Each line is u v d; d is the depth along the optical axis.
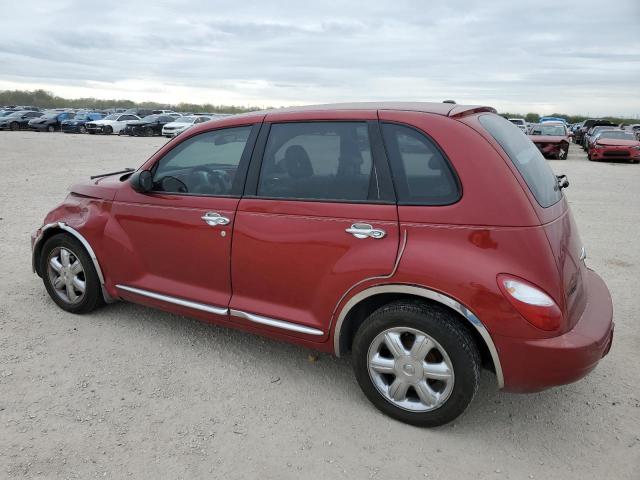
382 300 3.14
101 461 2.71
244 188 3.47
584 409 3.27
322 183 3.21
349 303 3.06
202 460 2.74
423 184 2.92
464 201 2.79
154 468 2.68
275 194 3.36
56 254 4.43
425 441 2.95
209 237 3.56
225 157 3.61
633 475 2.70
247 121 3.56
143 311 4.56
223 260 3.53
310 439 2.94
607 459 2.82
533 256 2.67
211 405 3.23
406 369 2.98
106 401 3.23
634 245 7.16
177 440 2.89
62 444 2.82
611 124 40.75
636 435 3.02
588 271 3.75
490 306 2.69
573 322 2.79
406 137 3.01
